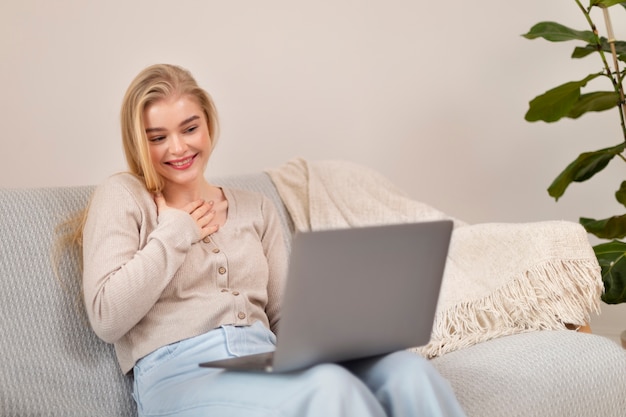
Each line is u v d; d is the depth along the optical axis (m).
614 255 2.46
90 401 1.66
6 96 2.76
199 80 2.90
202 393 1.39
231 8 2.92
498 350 1.73
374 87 3.07
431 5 3.07
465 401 1.50
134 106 1.72
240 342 1.61
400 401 1.31
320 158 3.05
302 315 1.24
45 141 2.80
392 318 1.34
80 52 2.81
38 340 1.65
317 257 1.21
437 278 1.36
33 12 2.77
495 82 3.08
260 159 2.98
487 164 3.11
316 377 1.24
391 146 3.09
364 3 3.05
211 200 1.86
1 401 1.56
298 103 3.01
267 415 1.27
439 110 3.10
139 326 1.64
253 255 1.79
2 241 1.69
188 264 1.68
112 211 1.65
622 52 2.59
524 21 3.06
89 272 1.58
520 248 1.99
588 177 2.62
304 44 3.00
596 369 1.69
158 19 2.86
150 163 1.72
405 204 2.26
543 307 1.93
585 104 2.65
